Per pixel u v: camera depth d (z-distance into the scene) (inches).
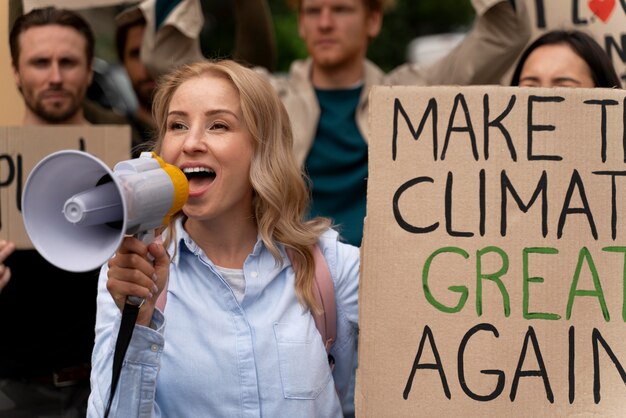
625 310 101.1
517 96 102.7
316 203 171.5
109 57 240.1
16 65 156.6
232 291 103.8
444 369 100.7
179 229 106.5
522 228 101.8
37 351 144.4
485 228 101.9
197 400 100.3
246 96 104.0
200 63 108.7
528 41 170.4
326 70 176.7
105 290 102.7
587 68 146.5
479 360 100.5
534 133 102.5
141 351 94.4
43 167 81.9
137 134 193.0
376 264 102.0
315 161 173.5
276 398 100.8
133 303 91.4
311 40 176.2
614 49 165.9
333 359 109.5
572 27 168.2
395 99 103.0
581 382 100.4
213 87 104.3
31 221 82.9
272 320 103.0
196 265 105.9
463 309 101.0
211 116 103.6
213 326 102.0
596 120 102.7
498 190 102.2
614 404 100.1
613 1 165.8
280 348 102.0
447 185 102.3
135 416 94.9
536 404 100.3
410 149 102.7
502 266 101.4
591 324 100.9
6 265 146.0
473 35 173.5
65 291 146.6
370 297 101.8
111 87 226.8
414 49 413.1
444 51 394.0
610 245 101.8
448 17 462.9
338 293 108.3
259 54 214.1
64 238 83.7
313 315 105.5
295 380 101.4
